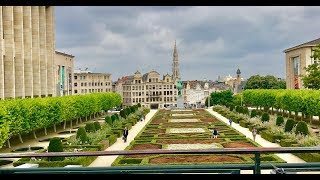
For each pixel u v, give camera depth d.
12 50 95.31
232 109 138.00
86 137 62.78
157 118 123.81
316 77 108.19
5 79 94.75
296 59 189.88
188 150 10.03
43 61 116.38
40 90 112.50
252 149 9.97
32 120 74.06
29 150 61.62
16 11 99.44
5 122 56.59
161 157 50.47
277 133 67.88
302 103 96.25
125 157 50.22
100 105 134.88
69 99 95.69
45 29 117.75
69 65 180.12
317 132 76.88
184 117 126.25
